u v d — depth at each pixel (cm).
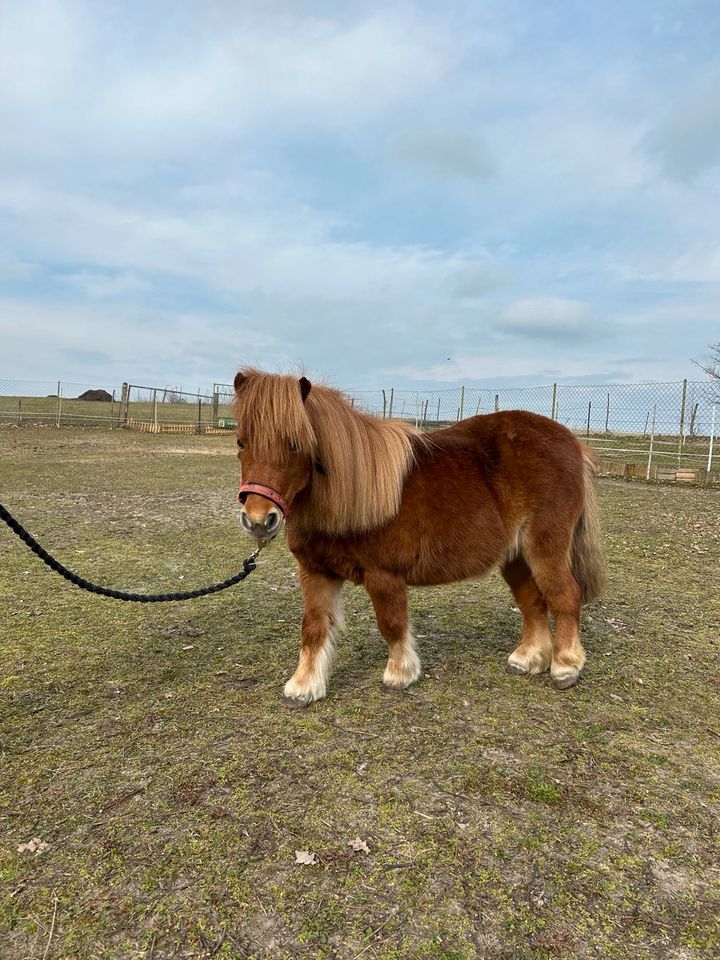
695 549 657
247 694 303
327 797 220
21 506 816
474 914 168
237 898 173
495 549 303
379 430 284
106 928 162
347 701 297
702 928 165
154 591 479
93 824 204
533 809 215
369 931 162
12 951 155
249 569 320
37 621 402
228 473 1230
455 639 389
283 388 239
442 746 256
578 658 315
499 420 320
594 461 343
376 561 284
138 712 283
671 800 222
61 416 2506
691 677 332
